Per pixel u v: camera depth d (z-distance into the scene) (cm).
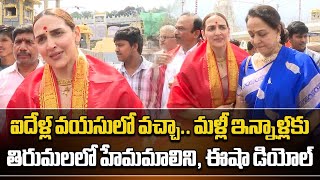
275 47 130
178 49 162
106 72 126
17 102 124
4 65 157
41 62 146
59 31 116
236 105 139
